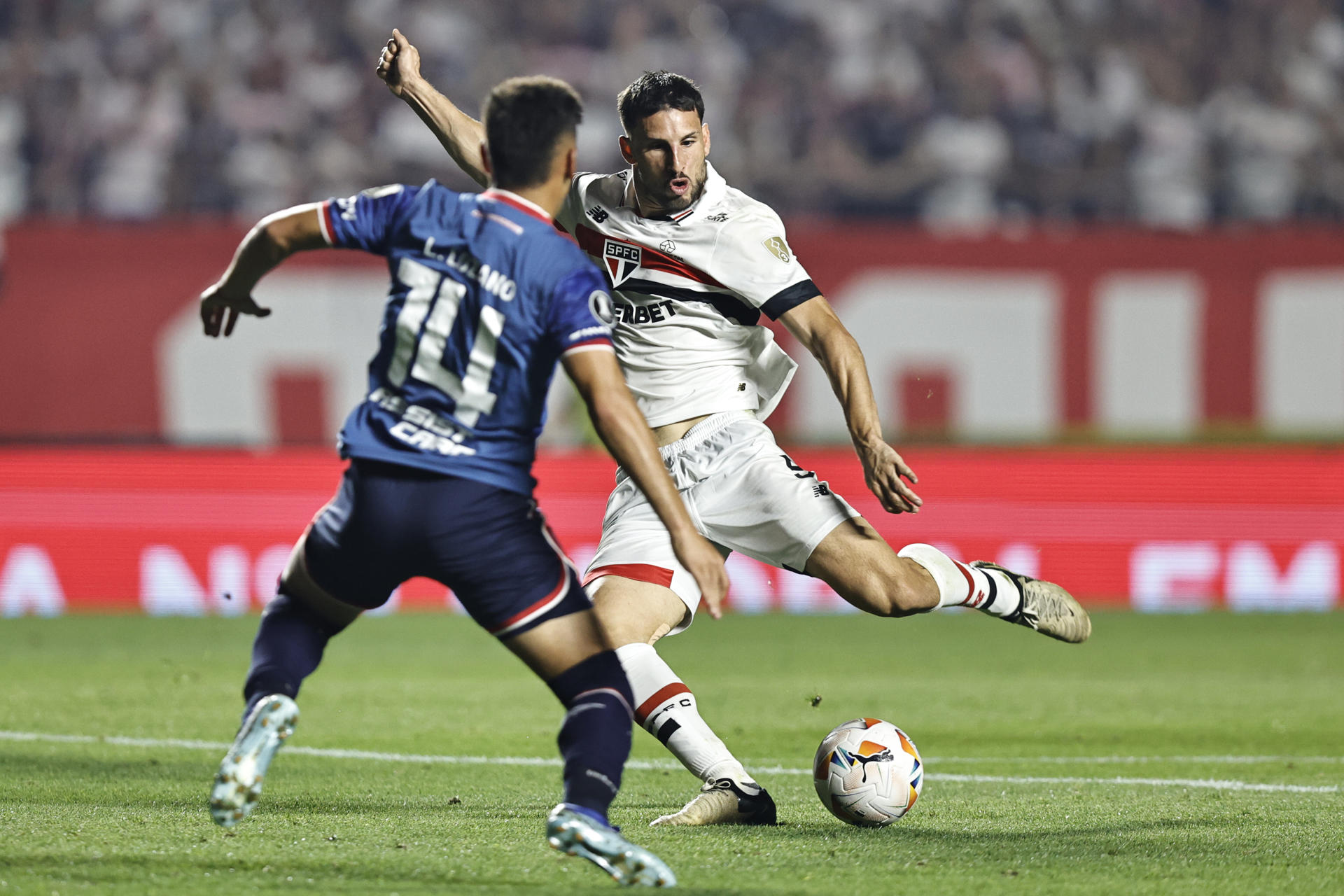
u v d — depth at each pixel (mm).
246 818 14609
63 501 38906
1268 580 39656
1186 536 39656
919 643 34312
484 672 29328
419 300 10914
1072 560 39750
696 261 15773
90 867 11898
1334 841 13898
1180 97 63625
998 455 40469
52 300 46688
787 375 16609
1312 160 62250
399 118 62594
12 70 61500
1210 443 46312
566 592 10969
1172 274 47125
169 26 62844
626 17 65312
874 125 62000
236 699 25125
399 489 10734
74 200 60250
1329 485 39594
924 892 11477
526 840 13430
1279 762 20062
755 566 40312
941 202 60781
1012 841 13727
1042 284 47094
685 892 11227
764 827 14414
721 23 65312
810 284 15656
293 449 40750
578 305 10625
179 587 38906
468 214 10961
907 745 14617
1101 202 60750
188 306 46844
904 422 47312
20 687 26438
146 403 46969
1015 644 34062
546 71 64875
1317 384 47219
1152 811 15719
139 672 28562
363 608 11234
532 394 10883
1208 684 28219
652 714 14891
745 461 15594
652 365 16125
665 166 15297
